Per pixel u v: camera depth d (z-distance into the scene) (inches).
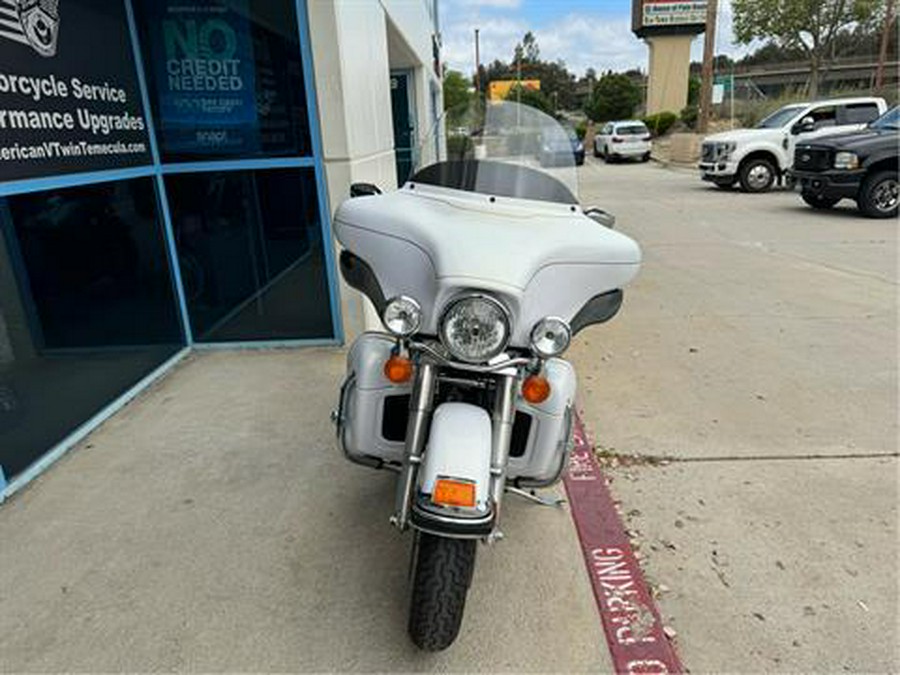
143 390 168.6
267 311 194.7
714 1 884.6
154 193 179.8
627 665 85.3
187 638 89.4
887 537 109.7
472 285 74.4
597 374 177.8
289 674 83.8
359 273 98.7
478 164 103.1
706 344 198.4
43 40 134.6
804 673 84.1
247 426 148.6
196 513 117.0
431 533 74.8
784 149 547.8
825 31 1322.6
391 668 84.6
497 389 82.7
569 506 119.2
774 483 125.4
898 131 402.6
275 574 101.5
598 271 87.0
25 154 129.3
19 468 127.0
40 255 135.0
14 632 90.7
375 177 213.9
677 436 143.5
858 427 146.1
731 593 97.7
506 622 92.3
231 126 178.7
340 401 104.7
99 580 100.5
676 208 477.7
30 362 131.2
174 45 172.4
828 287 256.7
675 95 1590.8
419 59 428.1
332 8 167.6
